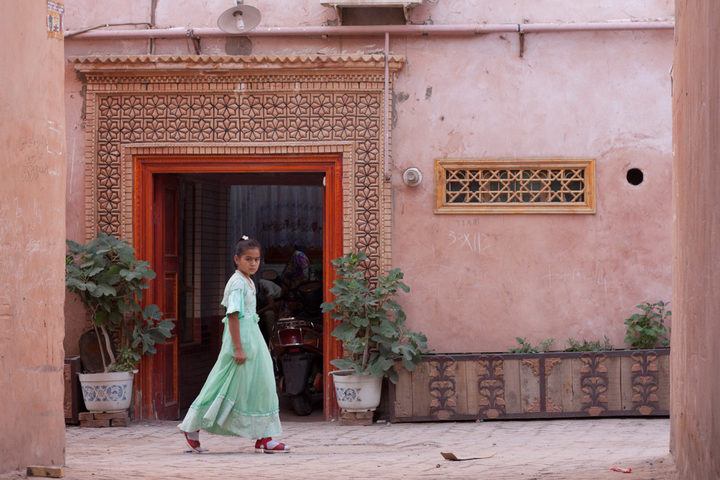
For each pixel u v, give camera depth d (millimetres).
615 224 8727
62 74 5465
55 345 5285
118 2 9000
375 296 8414
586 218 8758
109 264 8578
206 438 7859
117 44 8992
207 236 10562
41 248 5129
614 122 8766
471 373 8383
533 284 8758
